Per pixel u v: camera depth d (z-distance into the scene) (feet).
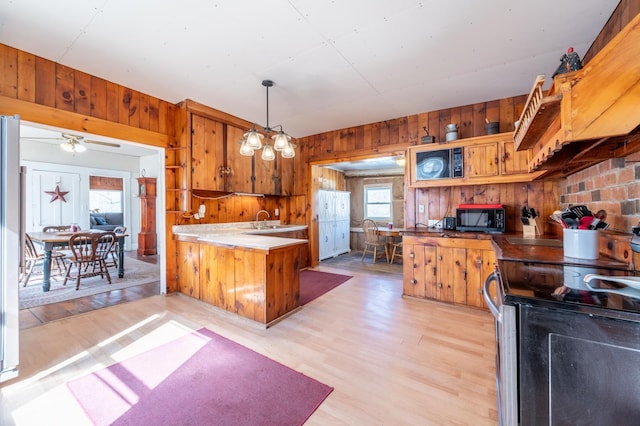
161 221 11.71
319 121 13.66
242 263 9.03
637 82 3.07
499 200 10.85
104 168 21.95
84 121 8.79
